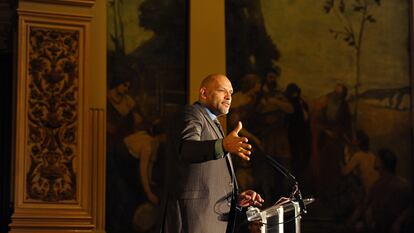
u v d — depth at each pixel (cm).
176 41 1866
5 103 1961
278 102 1916
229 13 1911
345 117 1953
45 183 1550
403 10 2016
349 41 1984
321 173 1917
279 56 1933
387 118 1981
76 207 1555
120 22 1834
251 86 1902
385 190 1947
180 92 1848
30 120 1559
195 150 762
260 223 877
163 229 824
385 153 1966
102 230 1680
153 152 1800
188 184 810
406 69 2008
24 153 1547
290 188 1883
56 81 1583
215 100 846
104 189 1698
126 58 1823
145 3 1859
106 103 1777
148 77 1831
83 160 1574
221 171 823
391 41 2008
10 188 1845
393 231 1936
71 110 1584
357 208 1927
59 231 1531
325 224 1898
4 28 1931
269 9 1944
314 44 1961
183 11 1881
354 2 2003
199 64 1855
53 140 1566
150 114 1817
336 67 1966
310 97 1939
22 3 1593
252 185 1862
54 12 1600
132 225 1759
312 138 1923
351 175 1934
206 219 807
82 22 1616
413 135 1984
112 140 1780
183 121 809
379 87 1986
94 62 1759
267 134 1895
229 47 1900
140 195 1777
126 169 1778
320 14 1978
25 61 1576
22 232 1508
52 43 1595
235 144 746
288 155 1903
